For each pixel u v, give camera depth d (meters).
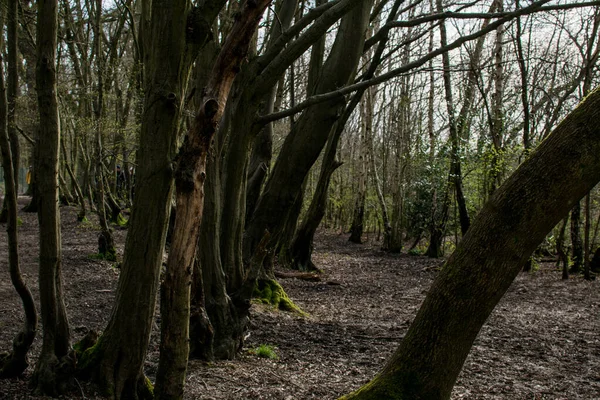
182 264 2.89
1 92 3.81
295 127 9.52
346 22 9.27
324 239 27.66
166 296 2.93
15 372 4.43
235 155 6.54
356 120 36.34
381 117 32.59
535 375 6.39
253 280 6.41
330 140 14.51
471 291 2.90
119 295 4.14
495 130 15.56
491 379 6.16
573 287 13.34
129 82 12.57
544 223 2.77
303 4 11.95
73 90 14.19
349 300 11.66
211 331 5.89
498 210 2.83
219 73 2.85
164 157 3.90
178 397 3.01
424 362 3.05
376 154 32.56
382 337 8.07
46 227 4.05
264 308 9.17
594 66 15.93
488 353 7.38
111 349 4.17
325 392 5.22
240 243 6.98
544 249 18.70
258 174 11.15
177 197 2.89
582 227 18.75
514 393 5.65
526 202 2.76
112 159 17.86
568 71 18.94
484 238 2.86
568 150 2.68
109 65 12.23
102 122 12.08
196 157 2.85
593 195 16.59
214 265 6.17
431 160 20.61
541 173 2.74
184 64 3.79
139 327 4.16
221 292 6.23
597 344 8.03
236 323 6.31
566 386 5.99
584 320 9.74
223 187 6.68
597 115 2.65
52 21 3.80
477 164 17.00
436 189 20.94
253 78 6.10
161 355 2.98
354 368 6.30
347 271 16.42
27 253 12.09
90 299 8.84
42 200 4.00
